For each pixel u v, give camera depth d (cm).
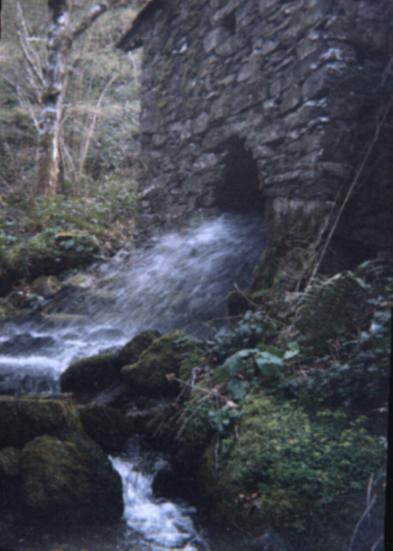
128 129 1405
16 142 1391
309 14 468
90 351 486
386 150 455
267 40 521
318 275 425
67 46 1091
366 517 231
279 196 495
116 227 901
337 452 263
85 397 389
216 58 611
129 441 336
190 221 655
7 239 829
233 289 555
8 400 296
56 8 1083
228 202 629
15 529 255
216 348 377
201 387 335
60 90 1080
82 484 271
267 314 406
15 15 1315
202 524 267
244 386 326
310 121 454
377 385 298
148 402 365
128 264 701
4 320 634
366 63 459
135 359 397
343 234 441
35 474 268
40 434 292
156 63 753
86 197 1102
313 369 328
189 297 575
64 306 648
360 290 354
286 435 277
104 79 1469
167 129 715
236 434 295
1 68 1427
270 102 511
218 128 601
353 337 347
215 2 617
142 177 767
